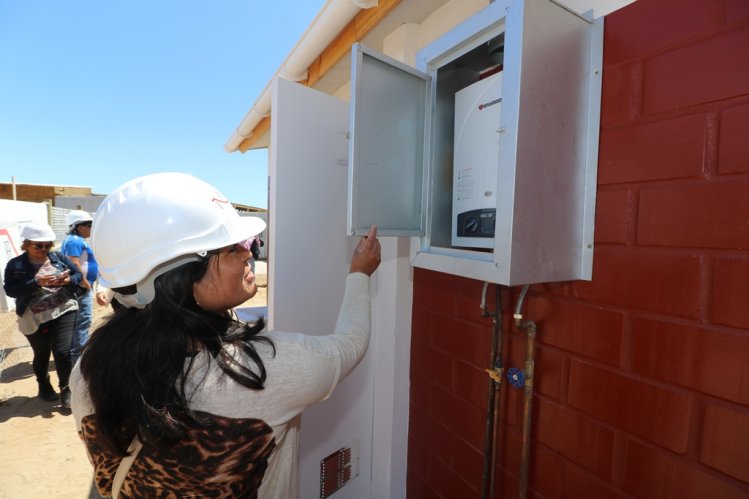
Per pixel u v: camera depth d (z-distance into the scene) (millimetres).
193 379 597
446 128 1095
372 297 1644
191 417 573
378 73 943
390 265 1568
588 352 915
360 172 928
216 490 613
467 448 1296
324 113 1312
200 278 647
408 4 1393
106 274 649
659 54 764
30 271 2852
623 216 830
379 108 952
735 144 667
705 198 707
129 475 636
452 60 991
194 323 605
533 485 1073
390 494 1608
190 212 644
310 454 1455
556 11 792
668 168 756
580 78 852
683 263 740
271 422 651
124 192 676
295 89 1226
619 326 848
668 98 753
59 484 2176
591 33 868
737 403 678
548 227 825
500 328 1051
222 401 601
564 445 983
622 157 827
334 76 2199
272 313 1250
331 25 1694
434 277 1410
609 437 881
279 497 768
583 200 893
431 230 1078
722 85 680
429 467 1484
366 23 1508
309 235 1304
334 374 736
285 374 648
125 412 576
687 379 743
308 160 1279
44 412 2936
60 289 2891
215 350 617
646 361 805
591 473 922
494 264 801
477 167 958
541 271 823
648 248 792
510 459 1145
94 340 621
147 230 615
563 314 970
